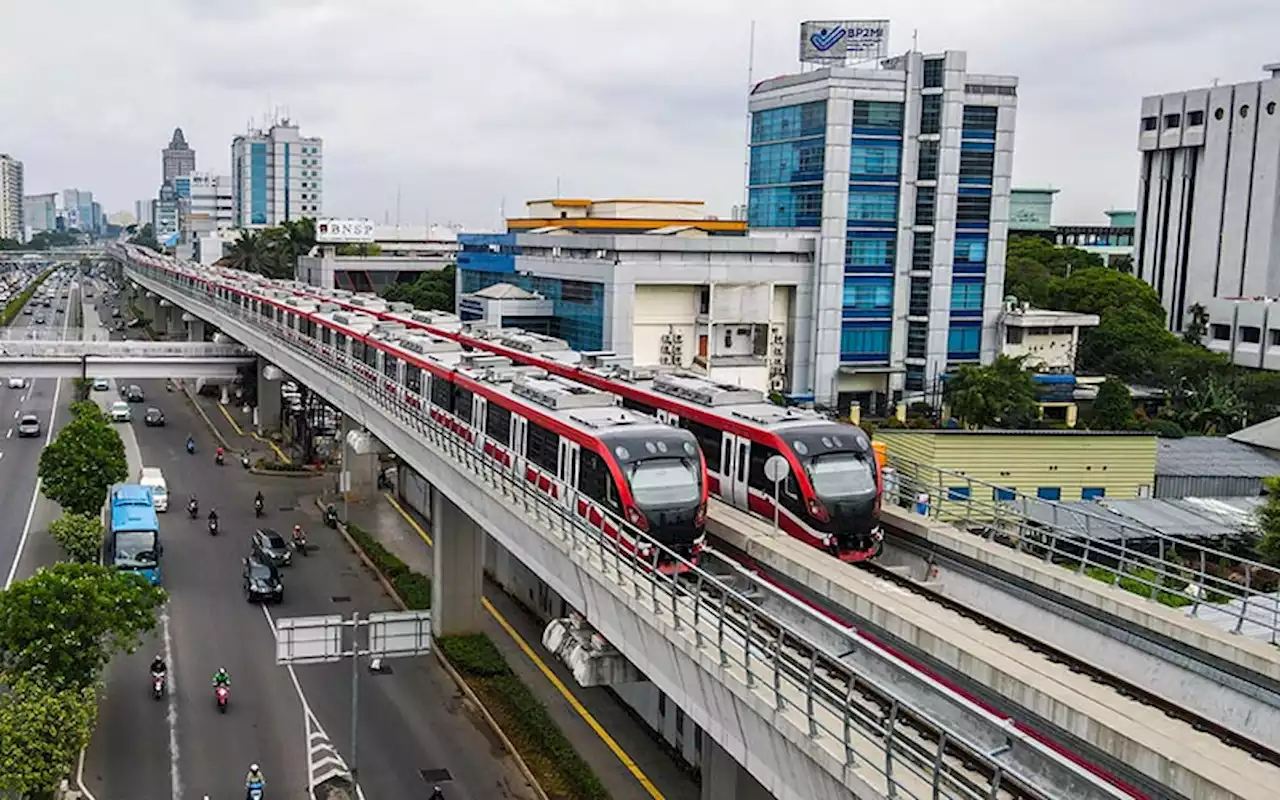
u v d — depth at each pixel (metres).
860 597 26.88
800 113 95.62
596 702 41.44
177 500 69.50
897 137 94.69
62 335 151.38
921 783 17.80
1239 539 51.56
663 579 25.20
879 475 33.91
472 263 113.31
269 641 46.41
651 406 41.62
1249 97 124.19
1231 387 89.50
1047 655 27.91
